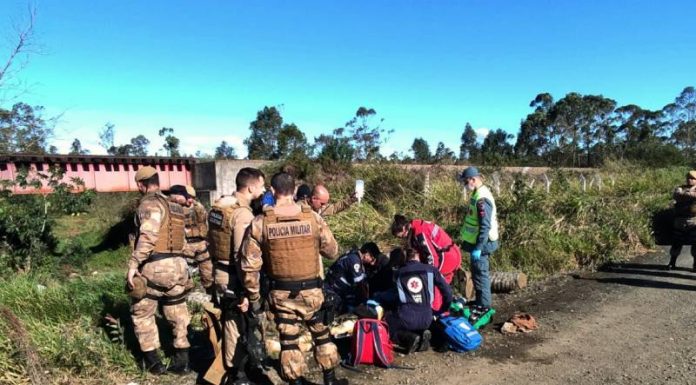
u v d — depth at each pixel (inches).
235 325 162.7
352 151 619.8
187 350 177.3
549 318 238.8
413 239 226.1
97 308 216.7
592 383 169.6
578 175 729.0
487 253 231.1
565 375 176.6
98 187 556.7
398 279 200.7
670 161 1155.9
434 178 515.5
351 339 199.6
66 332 186.2
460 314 218.7
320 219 154.9
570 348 201.3
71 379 165.8
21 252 372.2
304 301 149.9
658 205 475.5
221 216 171.3
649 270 329.4
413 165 594.2
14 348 167.2
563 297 273.6
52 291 227.1
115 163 564.4
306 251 148.4
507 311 251.6
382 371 182.1
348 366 185.6
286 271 147.6
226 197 177.9
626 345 202.4
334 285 230.7
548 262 334.6
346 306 227.5
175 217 175.3
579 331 220.2
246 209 165.2
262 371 177.8
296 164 567.5
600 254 354.9
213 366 165.8
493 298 276.2
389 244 377.4
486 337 216.4
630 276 314.8
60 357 170.6
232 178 576.1
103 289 250.1
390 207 456.8
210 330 170.1
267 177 558.6
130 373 174.2
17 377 160.4
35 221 383.6
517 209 402.3
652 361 185.6
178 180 605.6
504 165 810.8
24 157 476.7
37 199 410.3
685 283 295.6
